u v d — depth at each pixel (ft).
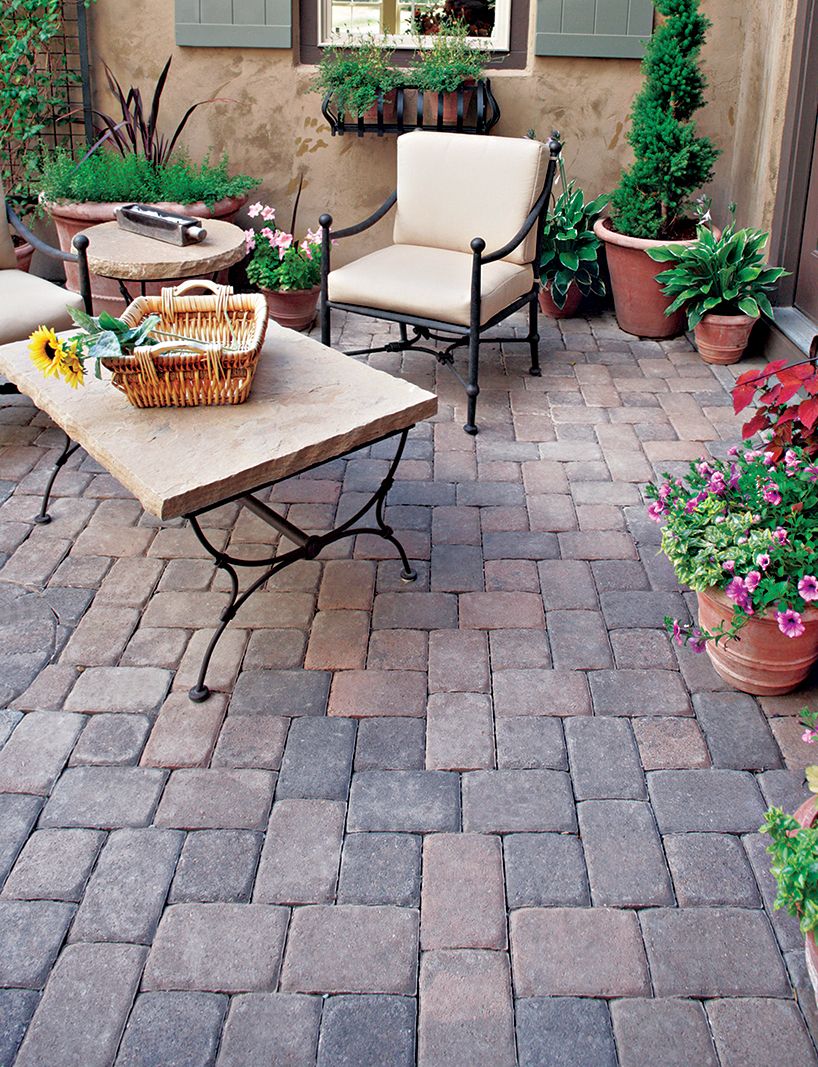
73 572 9.71
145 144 15.92
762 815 7.09
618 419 12.96
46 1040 5.64
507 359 14.82
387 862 6.73
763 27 14.82
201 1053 5.58
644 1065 5.53
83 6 15.75
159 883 6.57
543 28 15.69
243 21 15.87
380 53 16.10
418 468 11.71
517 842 6.88
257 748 7.66
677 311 15.25
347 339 15.40
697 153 14.79
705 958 6.10
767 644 7.75
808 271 14.33
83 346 8.13
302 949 6.15
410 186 13.92
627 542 10.30
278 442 7.94
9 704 8.06
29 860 6.72
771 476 8.14
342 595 9.44
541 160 13.08
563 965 6.06
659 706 8.09
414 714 8.02
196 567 9.83
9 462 11.73
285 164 16.89
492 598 9.43
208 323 9.27
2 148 16.30
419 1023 5.74
